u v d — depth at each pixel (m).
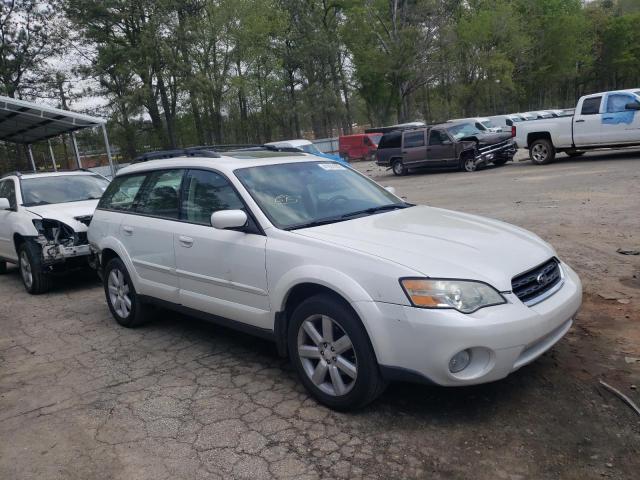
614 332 4.33
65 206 7.80
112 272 5.68
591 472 2.75
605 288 5.35
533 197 11.38
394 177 21.69
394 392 3.71
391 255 3.29
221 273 4.22
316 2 48.06
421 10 45.31
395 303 3.11
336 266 3.38
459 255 3.32
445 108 54.91
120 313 5.67
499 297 3.11
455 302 3.03
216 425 3.49
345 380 3.49
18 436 3.56
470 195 13.12
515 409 3.37
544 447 2.97
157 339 5.23
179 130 48.75
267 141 53.97
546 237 7.64
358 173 5.16
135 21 36.31
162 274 4.91
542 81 59.72
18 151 33.44
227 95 41.53
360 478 2.84
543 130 17.12
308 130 63.62
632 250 6.54
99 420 3.68
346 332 3.33
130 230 5.25
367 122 68.94
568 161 17.39
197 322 5.69
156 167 5.23
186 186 4.75
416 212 4.37
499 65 48.00
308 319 3.58
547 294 3.40
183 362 4.60
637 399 3.37
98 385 4.27
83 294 7.42
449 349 2.98
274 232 3.87
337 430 3.31
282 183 4.41
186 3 36.16
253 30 39.66
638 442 2.96
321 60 46.41
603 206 9.46
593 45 63.09
